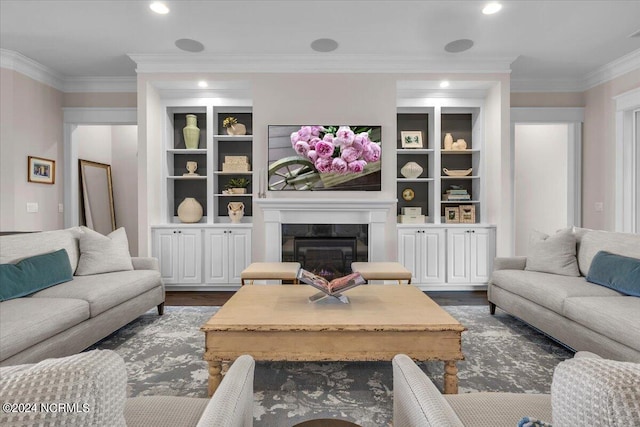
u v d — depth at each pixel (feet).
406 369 3.12
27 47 12.29
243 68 13.20
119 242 10.19
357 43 12.02
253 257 13.25
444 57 13.00
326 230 13.38
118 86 15.39
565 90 15.46
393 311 6.46
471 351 7.97
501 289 10.24
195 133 14.85
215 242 13.79
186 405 3.32
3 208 12.80
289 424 5.25
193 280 13.78
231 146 15.52
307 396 6.05
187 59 13.00
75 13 10.12
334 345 5.70
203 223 14.93
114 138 19.11
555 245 9.82
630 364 1.61
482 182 14.67
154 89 13.92
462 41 11.85
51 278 8.05
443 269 13.88
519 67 14.07
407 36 11.50
